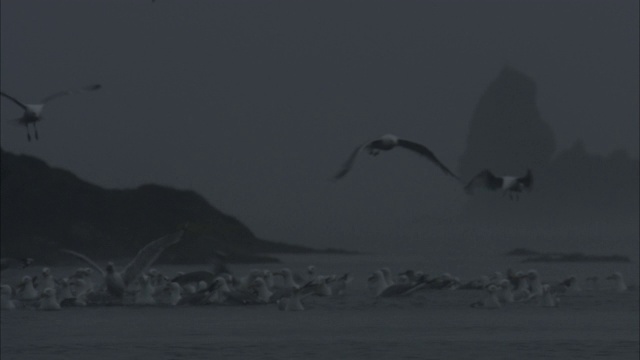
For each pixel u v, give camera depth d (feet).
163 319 578.25
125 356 453.99
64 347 481.46
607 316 600.39
